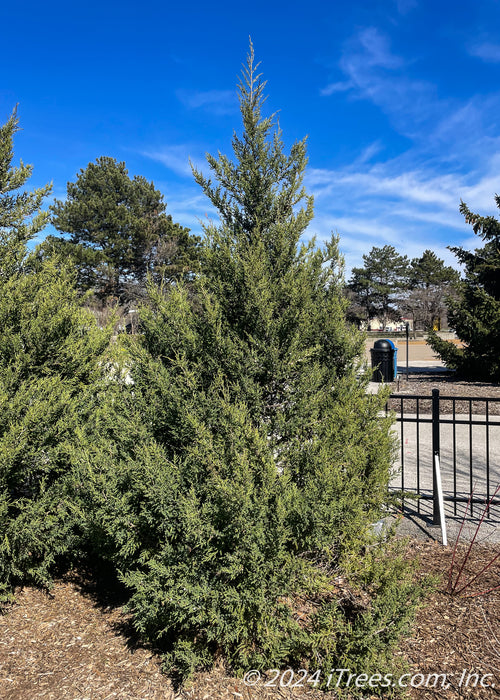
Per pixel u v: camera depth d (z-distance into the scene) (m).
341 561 2.95
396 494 3.64
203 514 2.47
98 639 3.01
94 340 4.21
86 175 36.28
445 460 7.02
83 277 31.69
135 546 2.72
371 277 64.44
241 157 3.48
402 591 2.68
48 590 3.66
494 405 10.75
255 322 2.97
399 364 21.77
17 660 2.79
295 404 2.91
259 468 2.53
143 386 3.12
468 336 15.55
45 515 3.43
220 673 2.67
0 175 4.21
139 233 33.66
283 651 2.56
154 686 2.56
